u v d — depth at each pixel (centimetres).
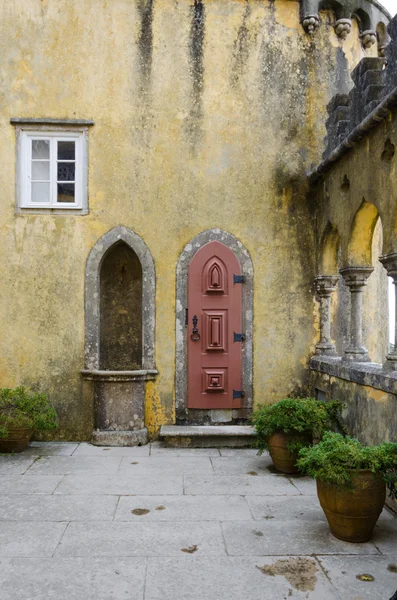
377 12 699
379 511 374
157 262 652
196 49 663
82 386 644
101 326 673
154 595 304
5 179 642
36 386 640
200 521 409
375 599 302
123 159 652
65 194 659
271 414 531
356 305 556
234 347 652
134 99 655
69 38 650
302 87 674
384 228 459
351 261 549
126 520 409
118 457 580
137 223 652
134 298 691
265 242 662
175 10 661
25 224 643
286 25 675
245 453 603
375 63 506
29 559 346
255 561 346
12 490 474
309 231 667
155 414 649
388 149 448
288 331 662
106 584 316
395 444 386
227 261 655
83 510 429
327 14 681
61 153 661
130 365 687
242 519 414
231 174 662
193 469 541
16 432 586
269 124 668
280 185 666
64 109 648
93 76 652
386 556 354
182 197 656
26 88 646
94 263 645
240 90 666
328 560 348
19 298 641
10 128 644
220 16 667
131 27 657
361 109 512
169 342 652
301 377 661
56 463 555
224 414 655
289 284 664
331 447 392
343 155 559
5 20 646
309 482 505
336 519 375
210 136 661
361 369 498
